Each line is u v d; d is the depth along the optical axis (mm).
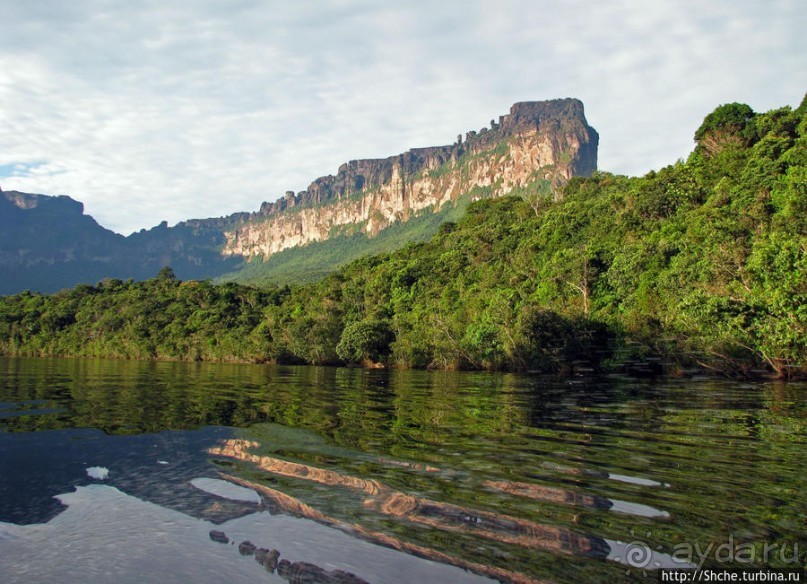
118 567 4328
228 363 61719
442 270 61219
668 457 7836
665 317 29938
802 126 43562
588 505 5641
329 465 7285
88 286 92062
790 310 20156
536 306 34469
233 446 8492
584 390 19734
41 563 4422
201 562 4406
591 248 42094
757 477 6742
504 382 24938
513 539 4773
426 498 5852
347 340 48281
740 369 24438
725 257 28234
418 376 31469
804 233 28328
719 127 59438
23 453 7973
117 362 56125
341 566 4293
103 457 7715
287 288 90062
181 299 80062
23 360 55312
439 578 4082
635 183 59094
